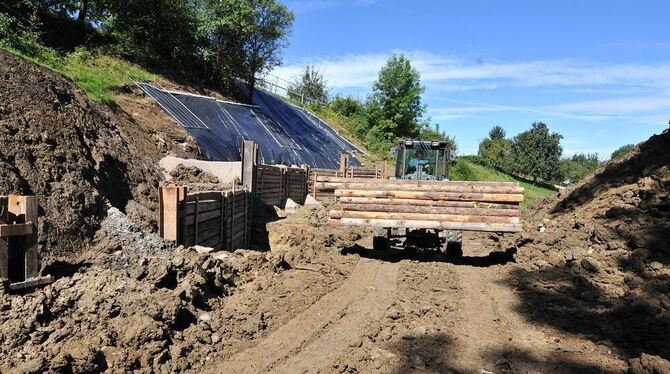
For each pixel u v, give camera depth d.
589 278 8.44
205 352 5.45
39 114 8.75
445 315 7.04
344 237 13.35
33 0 20.59
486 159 54.22
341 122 45.09
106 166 9.40
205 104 22.77
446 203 10.29
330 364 5.36
